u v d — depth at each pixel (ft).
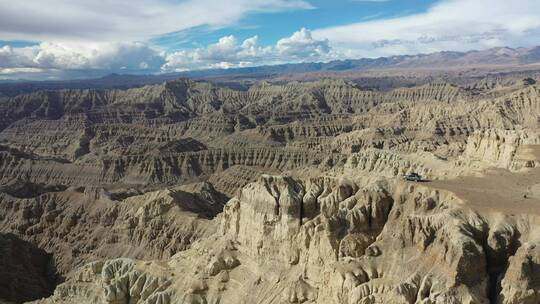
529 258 217.15
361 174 455.22
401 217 264.31
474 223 240.73
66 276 525.75
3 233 559.38
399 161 486.79
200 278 320.91
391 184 281.74
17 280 483.92
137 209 562.66
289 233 294.46
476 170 347.97
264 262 303.68
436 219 245.24
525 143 416.87
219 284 313.94
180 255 359.66
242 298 297.94
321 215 284.41
